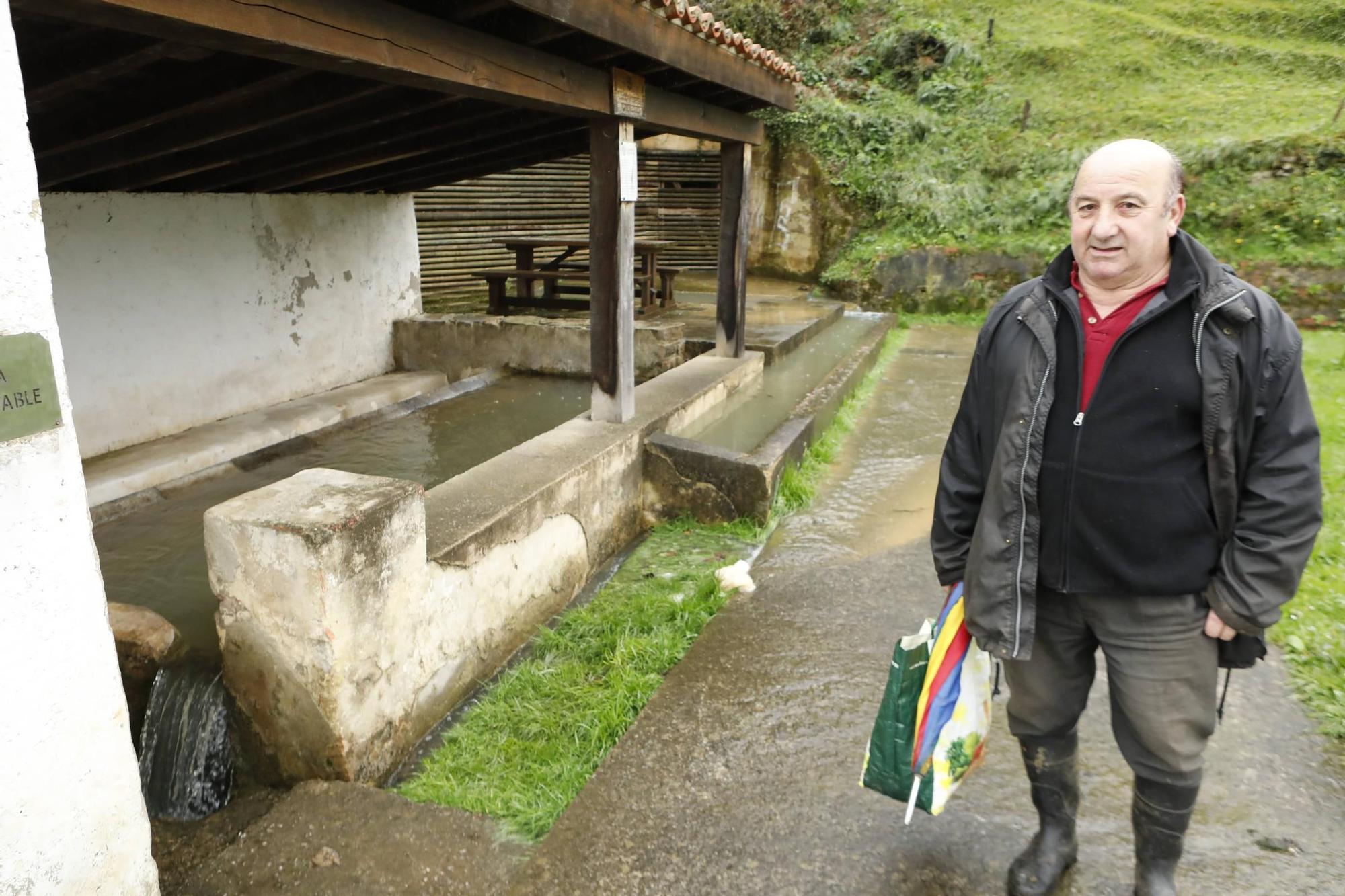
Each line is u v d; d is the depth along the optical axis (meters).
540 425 7.41
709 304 11.70
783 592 4.41
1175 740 1.97
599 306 5.54
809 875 2.48
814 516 5.61
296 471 6.33
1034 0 18.31
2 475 1.84
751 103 6.93
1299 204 11.81
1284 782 2.82
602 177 5.31
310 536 2.82
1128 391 1.87
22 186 1.82
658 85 5.72
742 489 5.40
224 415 7.11
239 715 3.27
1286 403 1.75
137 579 4.48
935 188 14.13
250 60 3.79
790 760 3.03
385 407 7.85
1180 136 13.37
